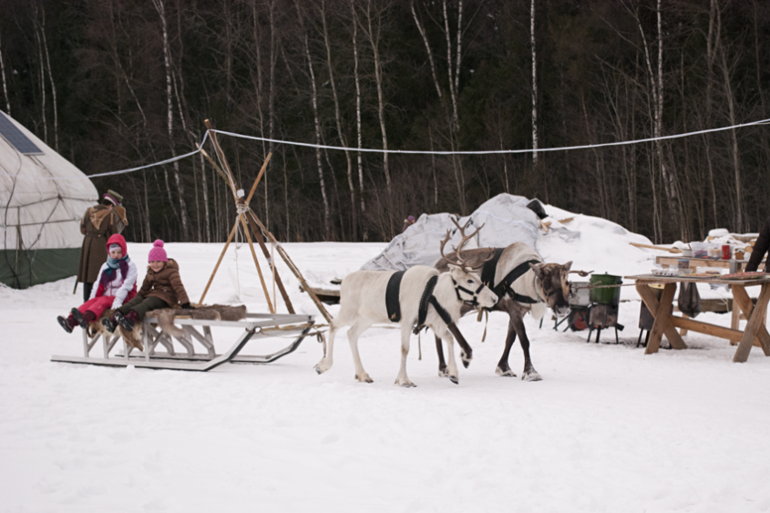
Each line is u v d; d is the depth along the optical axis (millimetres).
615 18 34219
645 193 33188
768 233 8922
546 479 3838
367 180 40312
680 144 31188
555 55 35938
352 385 6711
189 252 23359
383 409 5523
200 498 3568
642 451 4328
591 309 9641
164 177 43312
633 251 14359
